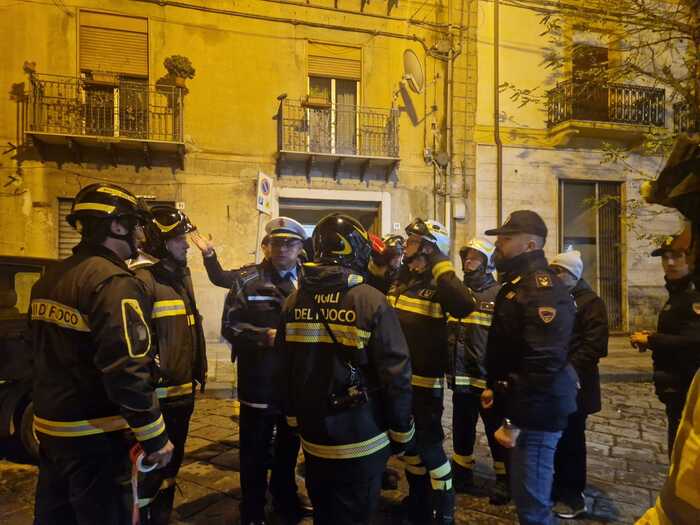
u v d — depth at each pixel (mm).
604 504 3529
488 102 11633
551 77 11703
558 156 11867
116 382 1883
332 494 2094
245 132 10539
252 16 10461
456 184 11461
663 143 6270
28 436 4121
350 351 2055
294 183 10797
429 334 3021
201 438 4797
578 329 3340
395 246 3912
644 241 12125
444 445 4727
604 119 11758
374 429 2102
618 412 5996
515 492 2426
